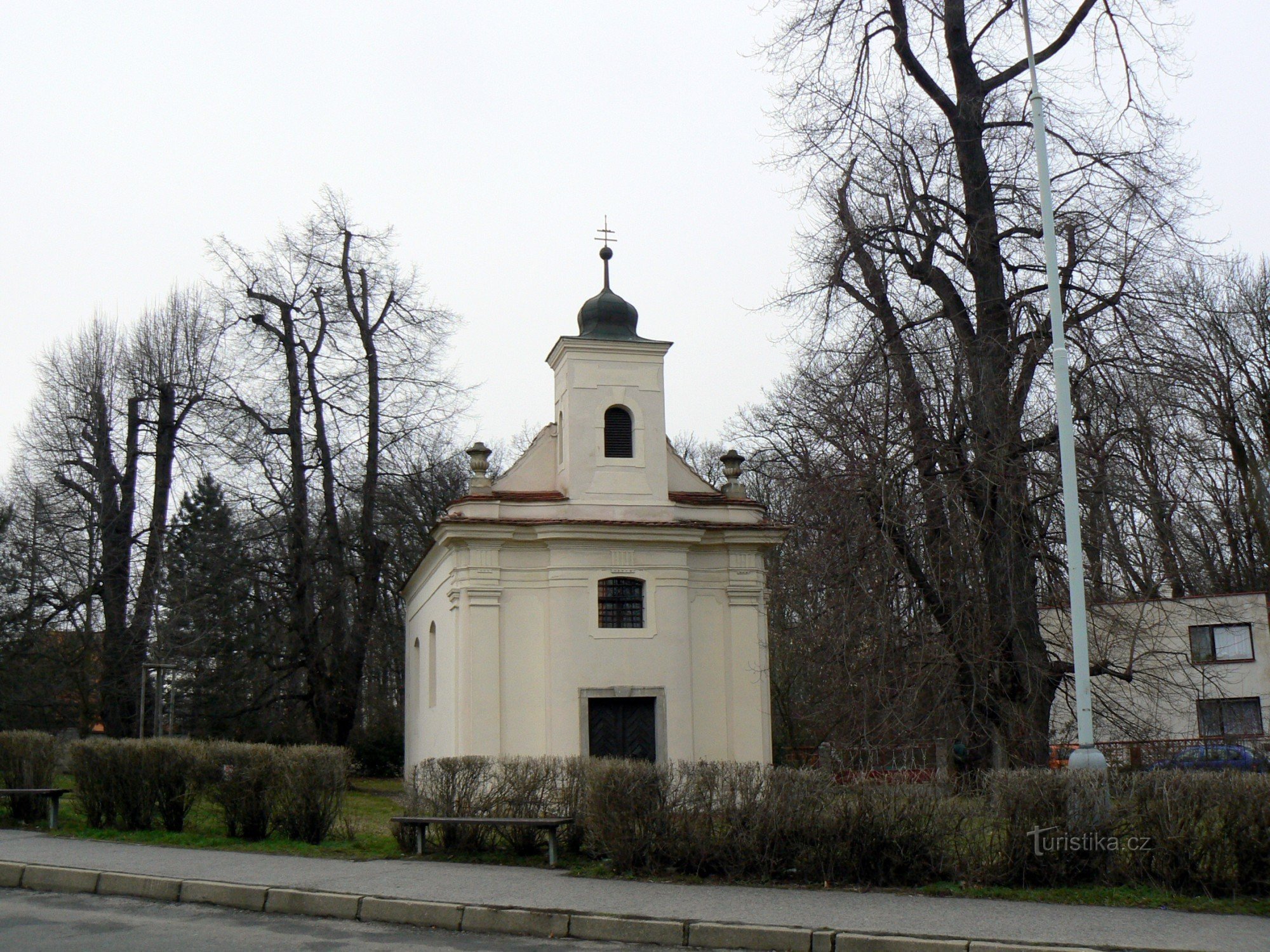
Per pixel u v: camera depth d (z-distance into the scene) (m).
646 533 25.62
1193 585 26.52
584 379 26.61
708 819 12.81
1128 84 22.53
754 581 26.67
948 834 12.10
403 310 40.00
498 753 24.55
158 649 38.91
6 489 42.31
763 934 10.08
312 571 37.38
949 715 19.64
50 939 10.47
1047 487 19.86
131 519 40.94
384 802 28.53
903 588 20.28
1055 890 11.46
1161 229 21.03
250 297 38.66
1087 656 13.88
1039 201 21.33
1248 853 11.12
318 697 36.75
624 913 10.84
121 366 43.00
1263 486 37.84
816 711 21.30
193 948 10.11
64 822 18.33
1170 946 9.34
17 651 39.34
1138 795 11.72
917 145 22.64
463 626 24.98
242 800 16.39
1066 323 20.94
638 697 25.14
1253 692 35.53
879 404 20.64
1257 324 38.75
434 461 44.84
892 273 22.23
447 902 11.41
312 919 11.62
